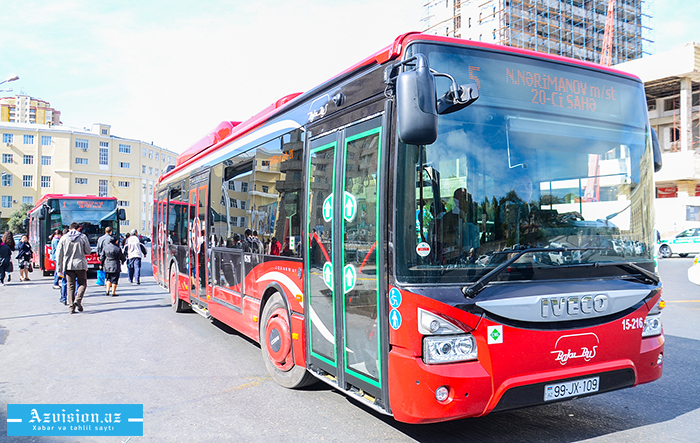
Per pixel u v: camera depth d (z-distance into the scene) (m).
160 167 101.44
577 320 3.66
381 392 3.74
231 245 7.18
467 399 3.32
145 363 6.64
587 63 4.18
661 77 33.56
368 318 3.90
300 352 5.09
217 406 5.02
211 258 8.12
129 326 9.23
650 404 4.92
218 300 7.75
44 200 19.98
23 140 85.69
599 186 4.02
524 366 3.47
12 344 7.94
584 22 55.41
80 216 19.27
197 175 9.23
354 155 4.19
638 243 4.12
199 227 8.91
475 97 3.40
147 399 5.27
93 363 6.70
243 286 6.66
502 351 3.41
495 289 3.47
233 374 6.12
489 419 4.59
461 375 3.31
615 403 4.97
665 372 5.94
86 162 88.62
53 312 11.05
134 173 92.56
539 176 3.79
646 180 4.27
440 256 3.44
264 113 6.67
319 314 4.70
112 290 14.27
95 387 5.68
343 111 4.43
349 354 4.18
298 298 5.12
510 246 3.61
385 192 3.68
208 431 4.41
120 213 19.62
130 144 92.44
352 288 4.13
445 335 3.35
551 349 3.54
